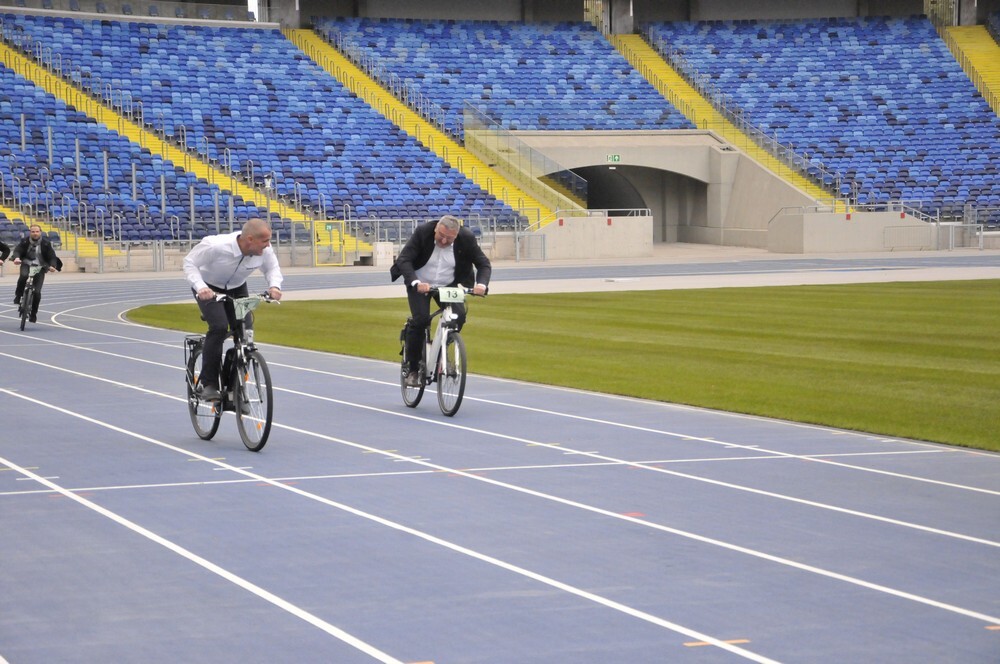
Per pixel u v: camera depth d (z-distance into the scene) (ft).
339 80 271.28
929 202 260.21
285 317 121.70
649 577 32.32
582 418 59.67
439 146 260.42
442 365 60.39
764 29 305.12
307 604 30.12
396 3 302.04
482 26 299.17
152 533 37.22
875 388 70.28
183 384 72.23
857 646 26.86
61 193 215.72
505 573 32.78
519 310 125.80
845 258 231.50
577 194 250.98
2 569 33.30
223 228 221.05
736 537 36.45
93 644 27.27
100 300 146.82
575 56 293.23
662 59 297.33
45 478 45.47
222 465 47.93
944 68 292.40
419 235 60.75
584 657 26.30
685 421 58.75
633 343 95.09
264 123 252.62
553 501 41.42
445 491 43.06
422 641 27.35
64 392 68.90
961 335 98.99
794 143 275.39
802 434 55.06
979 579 31.99
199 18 284.61
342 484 44.29
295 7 288.92
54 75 245.65
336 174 244.83
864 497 41.98
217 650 26.84
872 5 312.09
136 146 233.76
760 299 137.59
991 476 45.62
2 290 164.86
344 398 66.74
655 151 268.62
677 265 217.36
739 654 26.40
